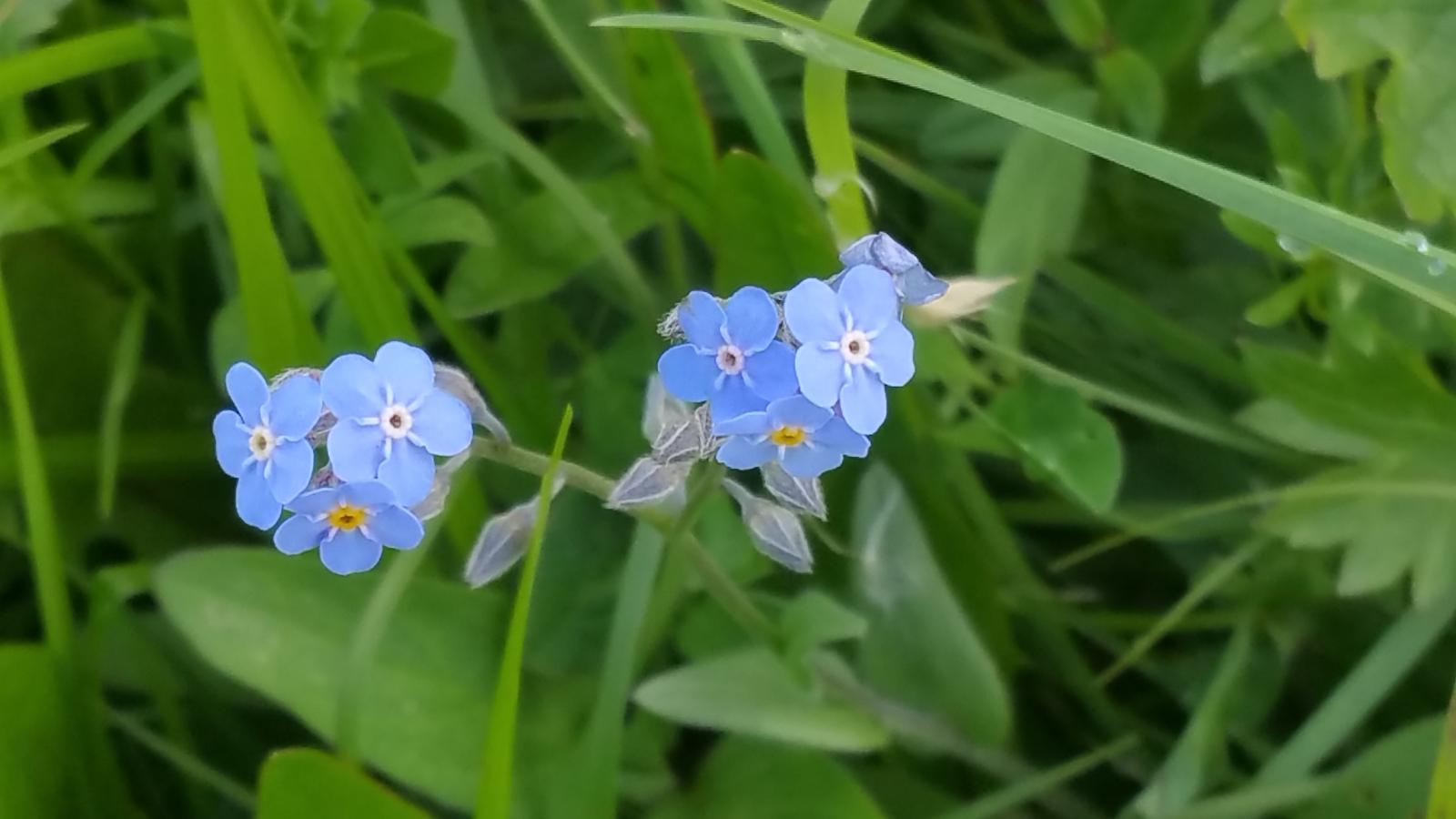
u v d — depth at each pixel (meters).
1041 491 0.19
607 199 0.18
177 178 0.20
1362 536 0.16
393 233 0.17
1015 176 0.17
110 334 0.19
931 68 0.14
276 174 0.17
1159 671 0.18
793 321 0.11
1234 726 0.17
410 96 0.19
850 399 0.11
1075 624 0.18
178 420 0.19
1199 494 0.18
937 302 0.15
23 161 0.17
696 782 0.16
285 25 0.16
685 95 0.16
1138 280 0.19
